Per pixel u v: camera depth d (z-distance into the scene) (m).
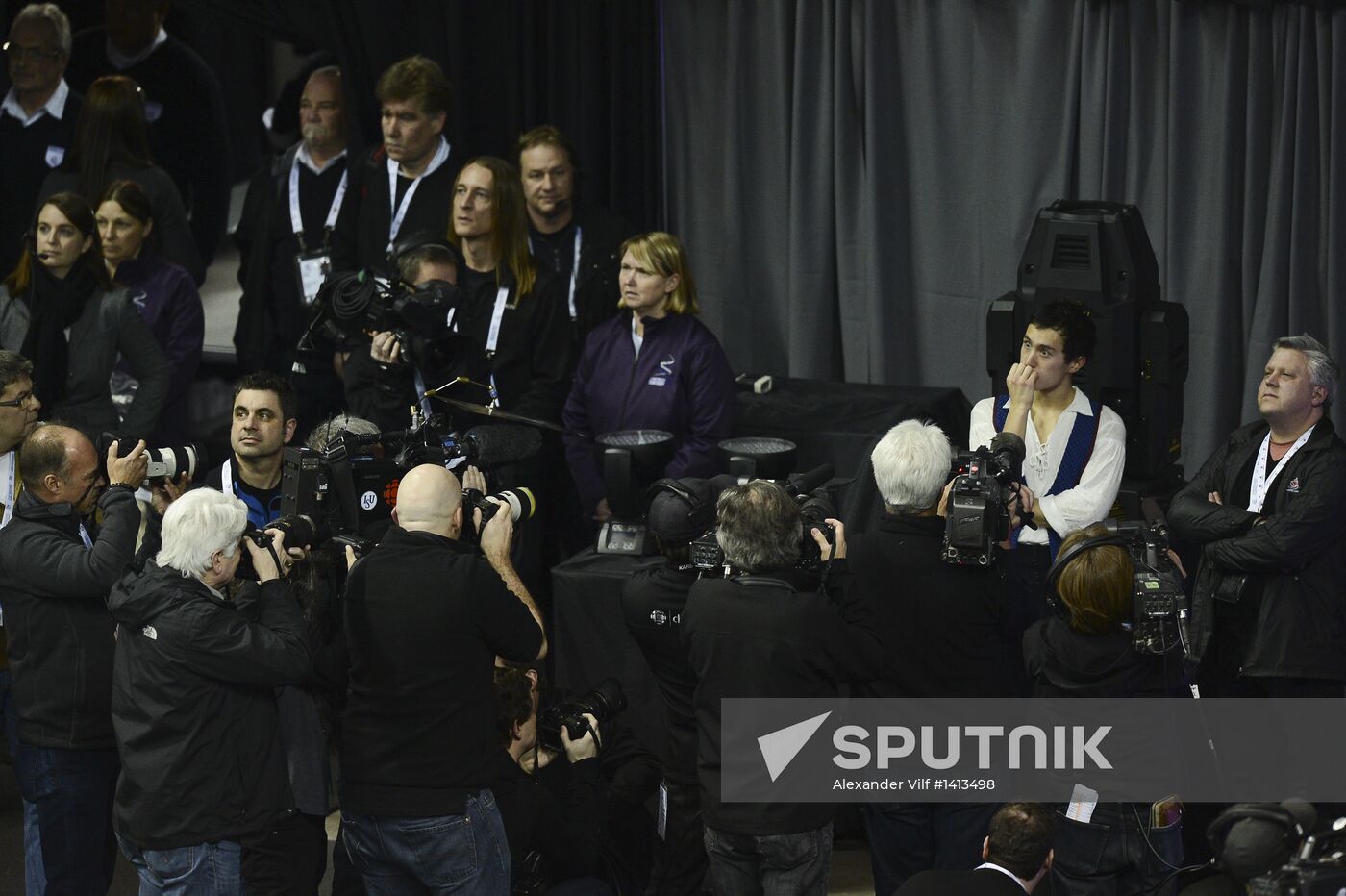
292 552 12.09
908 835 12.62
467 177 17.16
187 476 13.76
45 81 22.06
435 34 21.06
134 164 20.27
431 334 15.19
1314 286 17.06
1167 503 15.60
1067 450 14.40
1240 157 17.25
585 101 20.75
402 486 11.71
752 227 20.47
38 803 13.26
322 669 11.76
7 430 13.89
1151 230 17.91
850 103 19.42
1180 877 14.41
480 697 11.50
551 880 12.51
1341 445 13.85
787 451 15.31
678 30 20.56
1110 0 17.45
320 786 12.56
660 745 14.90
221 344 25.70
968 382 19.42
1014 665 14.60
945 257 19.27
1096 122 17.83
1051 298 15.17
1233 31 16.92
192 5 21.50
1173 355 15.31
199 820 11.49
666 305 16.80
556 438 18.16
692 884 13.15
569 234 19.17
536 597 17.75
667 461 16.00
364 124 21.19
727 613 11.68
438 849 11.37
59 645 12.92
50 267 17.27
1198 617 14.32
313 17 21.06
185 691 11.35
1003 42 18.36
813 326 20.08
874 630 11.97
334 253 19.67
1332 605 13.81
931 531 12.43
